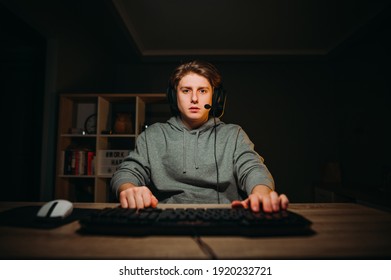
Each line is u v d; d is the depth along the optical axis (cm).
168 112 349
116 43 314
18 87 221
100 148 242
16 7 180
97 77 308
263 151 354
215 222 52
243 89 362
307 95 360
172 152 128
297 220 52
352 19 273
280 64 365
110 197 261
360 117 295
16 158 216
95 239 48
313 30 299
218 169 124
